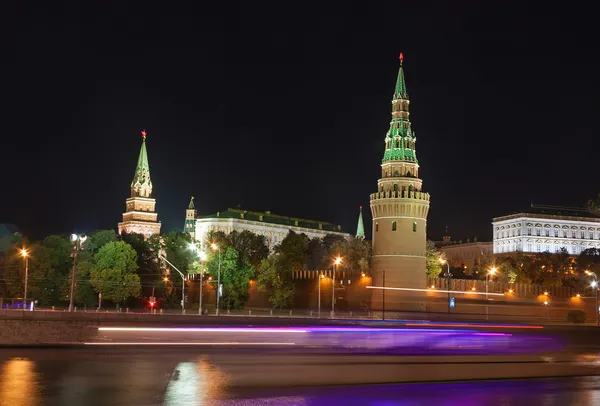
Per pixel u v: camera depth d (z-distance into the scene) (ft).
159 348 187.83
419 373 152.66
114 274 449.89
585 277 605.31
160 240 545.03
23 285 450.30
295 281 521.65
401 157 445.37
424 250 440.04
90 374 139.74
